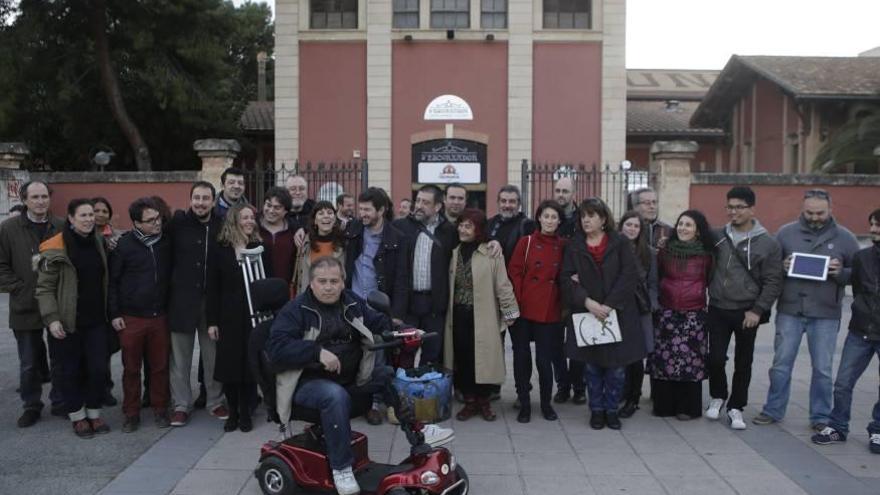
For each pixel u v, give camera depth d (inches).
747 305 262.7
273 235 271.3
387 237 270.8
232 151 616.7
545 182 748.6
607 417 263.9
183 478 214.1
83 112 926.4
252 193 640.4
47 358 331.3
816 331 259.0
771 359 380.8
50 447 240.1
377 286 268.8
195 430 258.5
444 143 815.7
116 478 213.8
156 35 867.4
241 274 248.7
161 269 257.3
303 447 196.1
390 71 810.8
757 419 269.6
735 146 1149.1
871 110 876.6
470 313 272.2
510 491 206.2
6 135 912.9
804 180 637.9
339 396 187.0
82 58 879.7
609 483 212.2
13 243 260.4
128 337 253.6
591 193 752.3
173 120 951.0
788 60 1029.2
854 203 639.1
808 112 920.3
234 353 247.4
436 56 813.2
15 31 815.7
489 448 242.1
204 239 261.6
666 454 236.8
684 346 269.4
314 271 192.4
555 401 300.5
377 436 253.9
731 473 220.2
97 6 821.9
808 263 252.7
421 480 181.0
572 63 813.2
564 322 284.4
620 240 259.0
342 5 820.6
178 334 261.9
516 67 809.5
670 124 1155.9
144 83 901.2
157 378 260.7
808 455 236.4
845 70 972.6
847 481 214.5
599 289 256.2
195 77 924.6
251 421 259.1
